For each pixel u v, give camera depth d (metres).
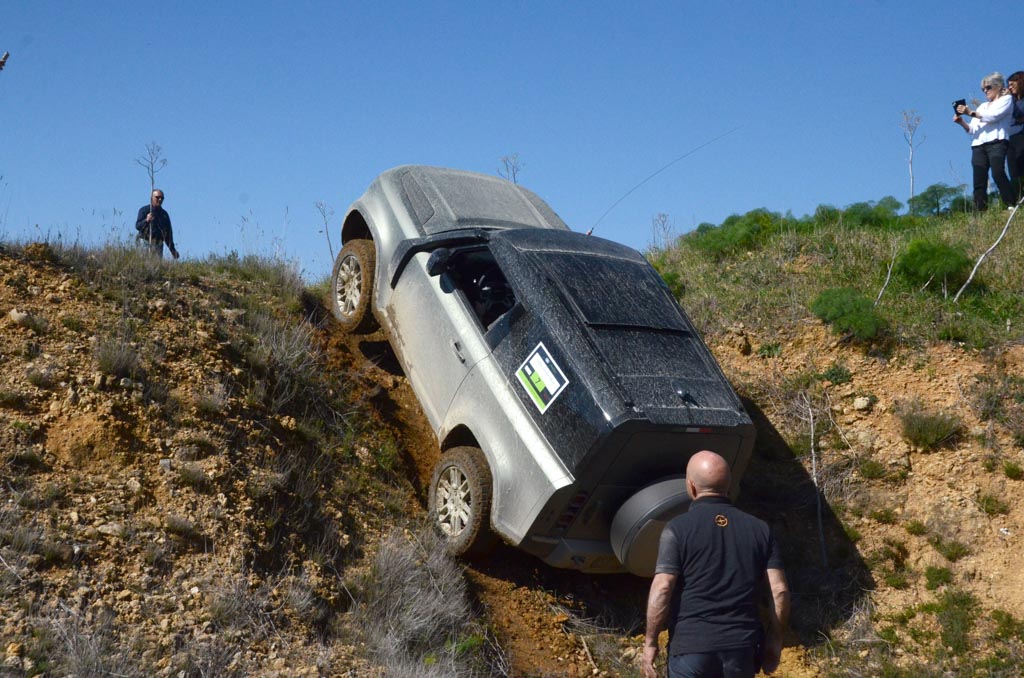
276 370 6.88
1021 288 8.40
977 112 10.72
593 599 6.28
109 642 4.24
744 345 8.42
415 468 6.98
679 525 4.02
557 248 6.54
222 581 4.87
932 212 11.58
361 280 7.60
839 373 7.88
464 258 6.77
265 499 5.59
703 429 5.49
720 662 3.80
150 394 5.85
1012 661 5.55
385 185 7.78
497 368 6.02
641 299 6.33
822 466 7.29
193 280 7.74
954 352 7.73
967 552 6.39
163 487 5.27
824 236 10.09
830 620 6.18
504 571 6.20
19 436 5.16
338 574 5.45
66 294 6.57
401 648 5.08
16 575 4.34
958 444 7.04
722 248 10.38
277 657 4.63
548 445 5.54
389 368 7.91
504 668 5.36
